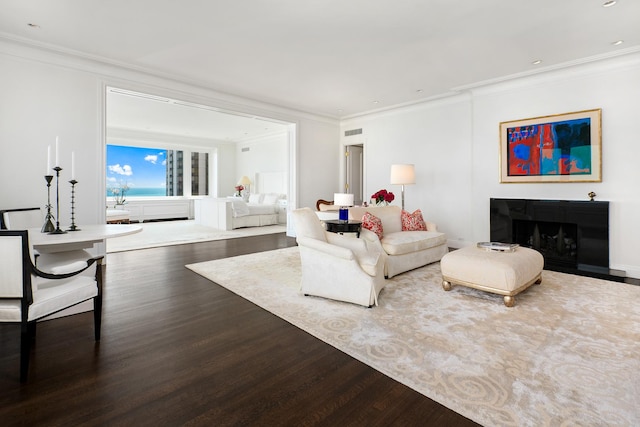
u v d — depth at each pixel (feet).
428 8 9.96
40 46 12.71
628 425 4.82
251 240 21.44
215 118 25.94
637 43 12.34
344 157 25.58
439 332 7.92
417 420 4.99
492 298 10.28
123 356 6.83
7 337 7.66
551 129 15.24
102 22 11.01
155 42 12.48
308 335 7.86
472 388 5.75
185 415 5.08
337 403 5.39
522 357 6.77
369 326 8.27
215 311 9.36
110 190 32.14
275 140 33.78
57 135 13.52
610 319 8.69
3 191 12.52
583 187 14.51
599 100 14.02
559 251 15.66
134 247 18.58
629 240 13.43
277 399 5.49
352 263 9.55
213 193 38.32
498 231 16.93
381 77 16.17
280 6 9.92
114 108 22.71
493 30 11.36
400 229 15.81
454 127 19.13
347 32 11.55
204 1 9.70
